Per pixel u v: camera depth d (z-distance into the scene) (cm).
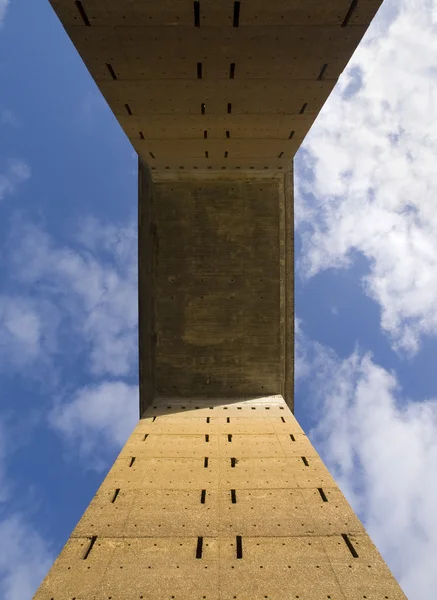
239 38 852
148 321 1574
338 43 871
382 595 601
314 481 899
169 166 1539
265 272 1616
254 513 782
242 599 590
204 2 761
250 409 1453
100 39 854
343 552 681
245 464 982
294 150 1412
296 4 768
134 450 1070
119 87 1020
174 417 1373
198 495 845
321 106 1112
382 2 764
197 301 1627
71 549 691
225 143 1341
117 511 788
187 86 1020
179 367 1622
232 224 1611
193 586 612
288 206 1596
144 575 633
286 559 666
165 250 1625
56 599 593
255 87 1021
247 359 1619
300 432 1205
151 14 789
